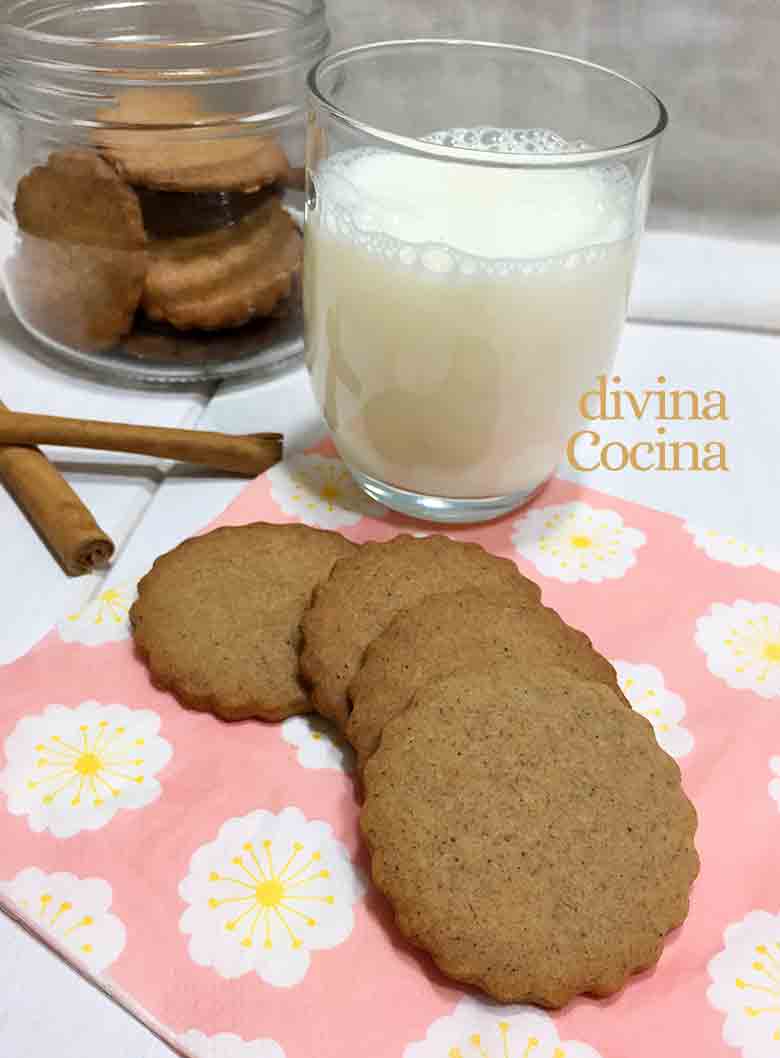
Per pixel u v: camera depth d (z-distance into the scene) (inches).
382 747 6.8
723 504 10.4
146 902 6.5
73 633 8.2
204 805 7.1
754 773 7.6
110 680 7.9
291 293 11.4
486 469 9.2
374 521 9.8
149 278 10.7
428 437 9.0
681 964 6.4
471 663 7.4
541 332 8.3
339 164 8.6
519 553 9.5
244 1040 5.8
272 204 11.2
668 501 10.4
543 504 10.2
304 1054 5.8
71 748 7.4
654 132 8.3
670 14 13.3
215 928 6.4
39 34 10.1
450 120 10.3
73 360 11.7
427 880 6.2
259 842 6.9
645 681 8.3
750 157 14.2
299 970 6.2
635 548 9.6
